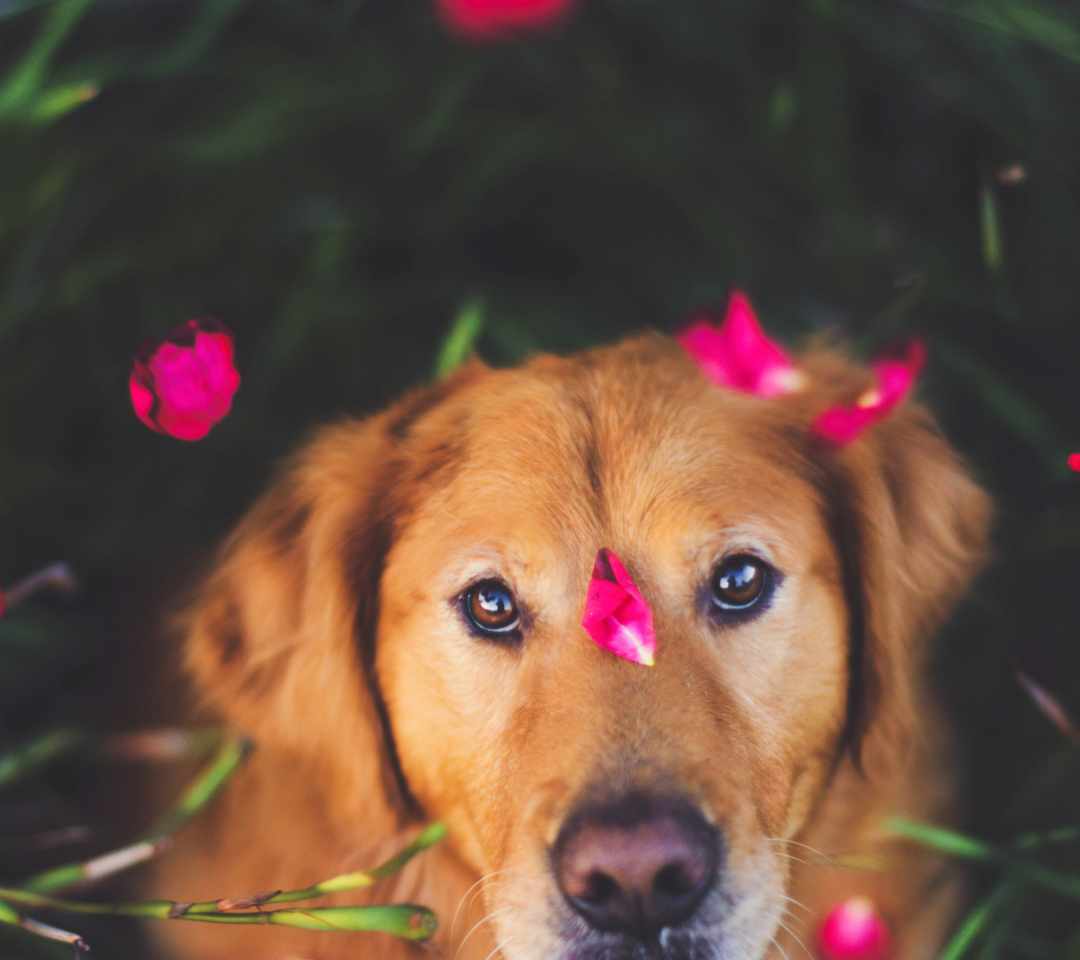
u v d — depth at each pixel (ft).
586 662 2.02
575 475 2.10
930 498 2.25
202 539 2.65
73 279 2.79
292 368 2.84
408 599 2.15
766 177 2.96
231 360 2.22
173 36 3.00
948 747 2.42
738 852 1.96
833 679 2.14
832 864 2.19
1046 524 2.64
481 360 2.32
